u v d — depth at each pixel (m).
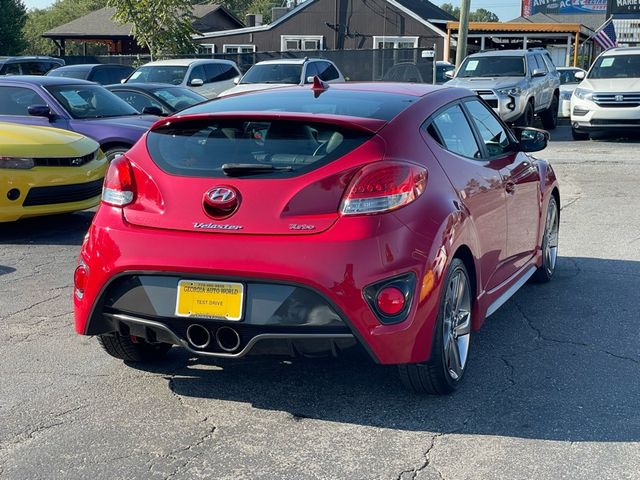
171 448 3.96
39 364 5.10
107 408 4.43
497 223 5.24
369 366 4.98
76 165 9.15
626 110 17.78
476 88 18.72
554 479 3.62
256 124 4.36
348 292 3.92
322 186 4.05
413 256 4.07
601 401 4.45
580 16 67.69
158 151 4.44
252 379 4.82
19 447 3.97
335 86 5.24
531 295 6.56
